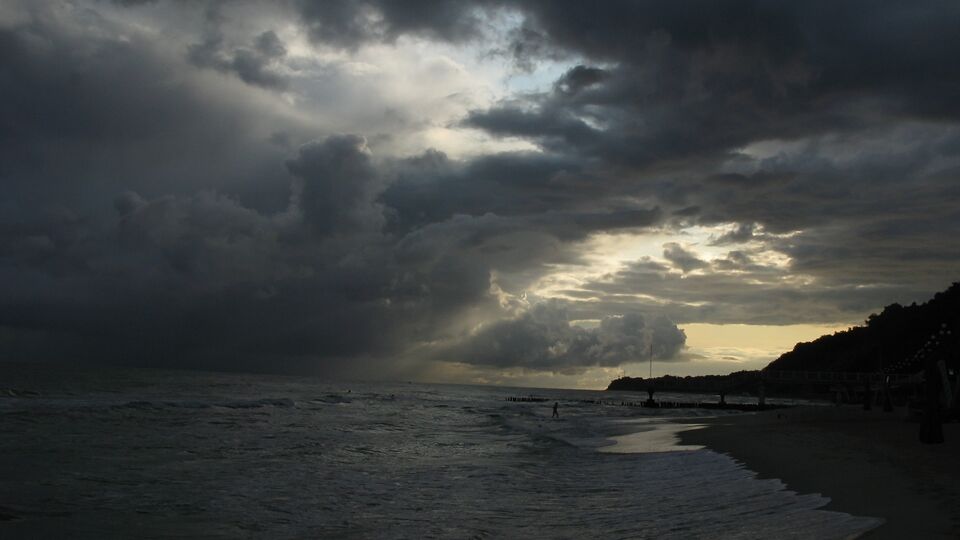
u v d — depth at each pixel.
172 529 14.73
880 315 181.00
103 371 156.50
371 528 15.09
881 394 103.75
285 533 14.61
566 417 75.44
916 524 12.55
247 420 46.31
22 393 60.84
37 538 13.61
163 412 48.81
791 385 199.12
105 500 17.69
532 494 19.94
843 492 16.55
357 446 33.16
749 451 28.25
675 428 50.28
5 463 23.11
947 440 30.16
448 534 14.45
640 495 19.38
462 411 78.31
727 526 13.64
